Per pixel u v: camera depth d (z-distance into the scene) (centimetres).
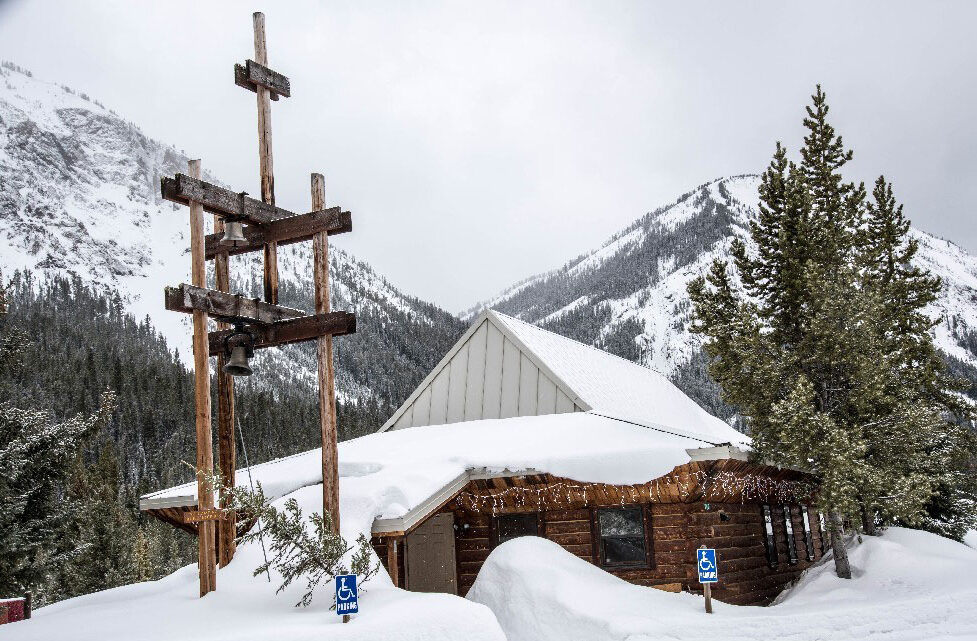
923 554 1523
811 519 2281
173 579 1463
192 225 1178
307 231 1276
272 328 1282
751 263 1914
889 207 2183
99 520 3141
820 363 1652
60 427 1903
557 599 1232
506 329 2158
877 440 1598
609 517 1603
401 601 1023
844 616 1112
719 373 1764
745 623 1124
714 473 1515
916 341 2009
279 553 1141
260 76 1360
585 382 2173
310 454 1814
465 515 1697
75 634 1005
